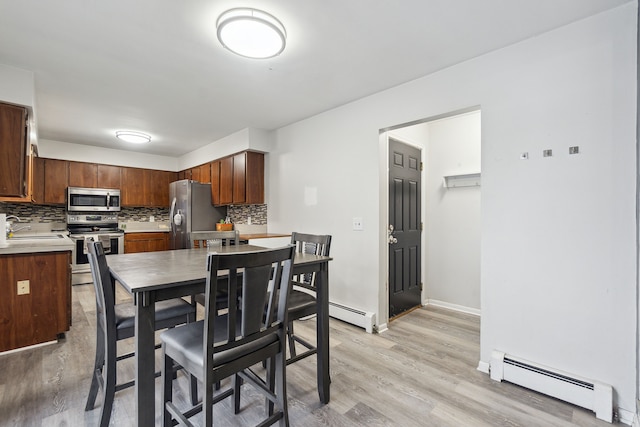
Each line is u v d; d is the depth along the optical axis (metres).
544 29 1.91
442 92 2.44
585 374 1.79
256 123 3.90
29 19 1.82
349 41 2.05
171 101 3.15
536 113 1.97
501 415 1.70
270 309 1.34
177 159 6.14
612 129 1.72
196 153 5.42
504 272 2.08
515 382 1.98
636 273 1.64
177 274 1.42
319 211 3.51
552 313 1.90
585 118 1.80
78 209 4.96
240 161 4.31
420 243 3.79
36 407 1.71
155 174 5.86
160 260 1.87
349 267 3.16
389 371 2.17
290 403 1.79
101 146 5.21
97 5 1.70
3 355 2.35
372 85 2.74
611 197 1.72
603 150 1.74
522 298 2.01
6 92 2.37
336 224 3.31
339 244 3.27
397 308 3.36
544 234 1.93
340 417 1.67
